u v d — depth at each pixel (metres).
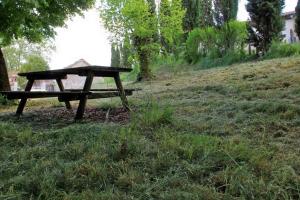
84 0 12.15
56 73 5.98
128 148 3.25
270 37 17.67
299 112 4.50
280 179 2.57
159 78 15.86
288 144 3.45
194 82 10.59
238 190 2.46
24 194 2.54
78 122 5.02
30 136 3.97
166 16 16.81
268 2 17.52
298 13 16.47
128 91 6.27
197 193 2.40
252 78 8.61
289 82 6.92
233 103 5.52
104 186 2.64
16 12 10.88
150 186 2.57
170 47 22.78
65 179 2.72
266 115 4.56
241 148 3.14
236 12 22.64
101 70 5.54
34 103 10.01
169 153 3.14
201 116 4.88
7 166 3.06
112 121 4.87
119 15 16.56
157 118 4.28
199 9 24.44
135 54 16.77
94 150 3.30
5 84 11.62
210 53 20.39
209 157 3.02
